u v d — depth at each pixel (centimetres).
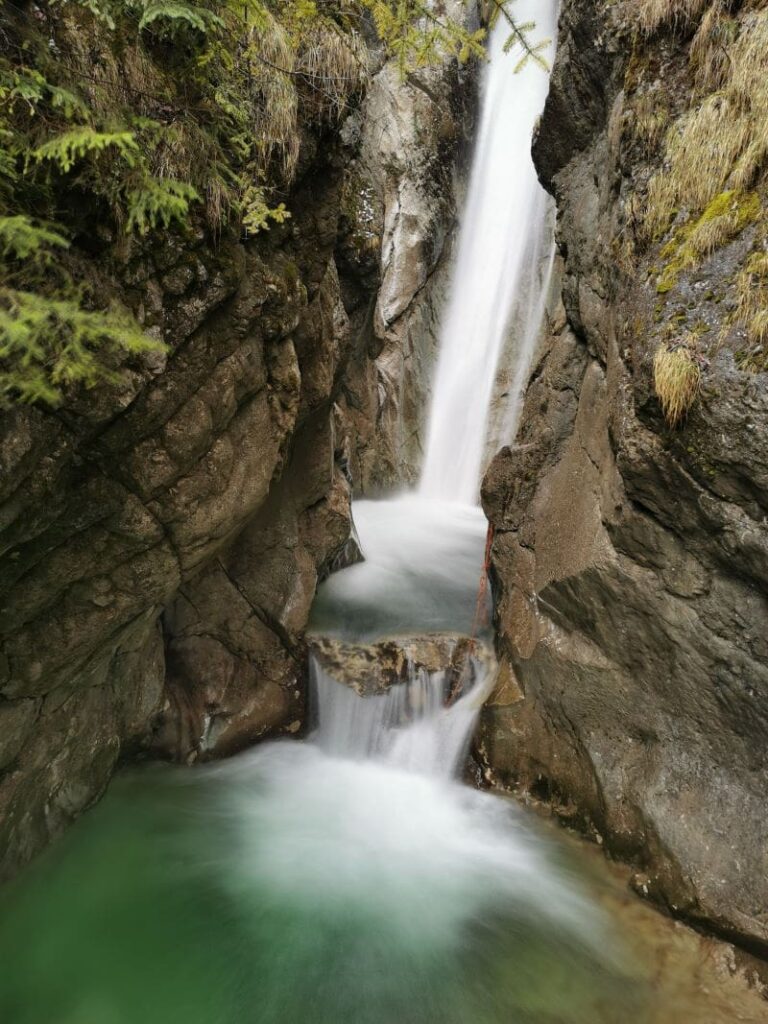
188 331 310
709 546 362
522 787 500
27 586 302
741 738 385
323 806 503
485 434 1263
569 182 587
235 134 330
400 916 406
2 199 227
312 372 514
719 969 363
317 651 590
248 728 545
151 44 279
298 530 610
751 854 372
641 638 419
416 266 1270
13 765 346
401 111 1269
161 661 496
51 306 225
